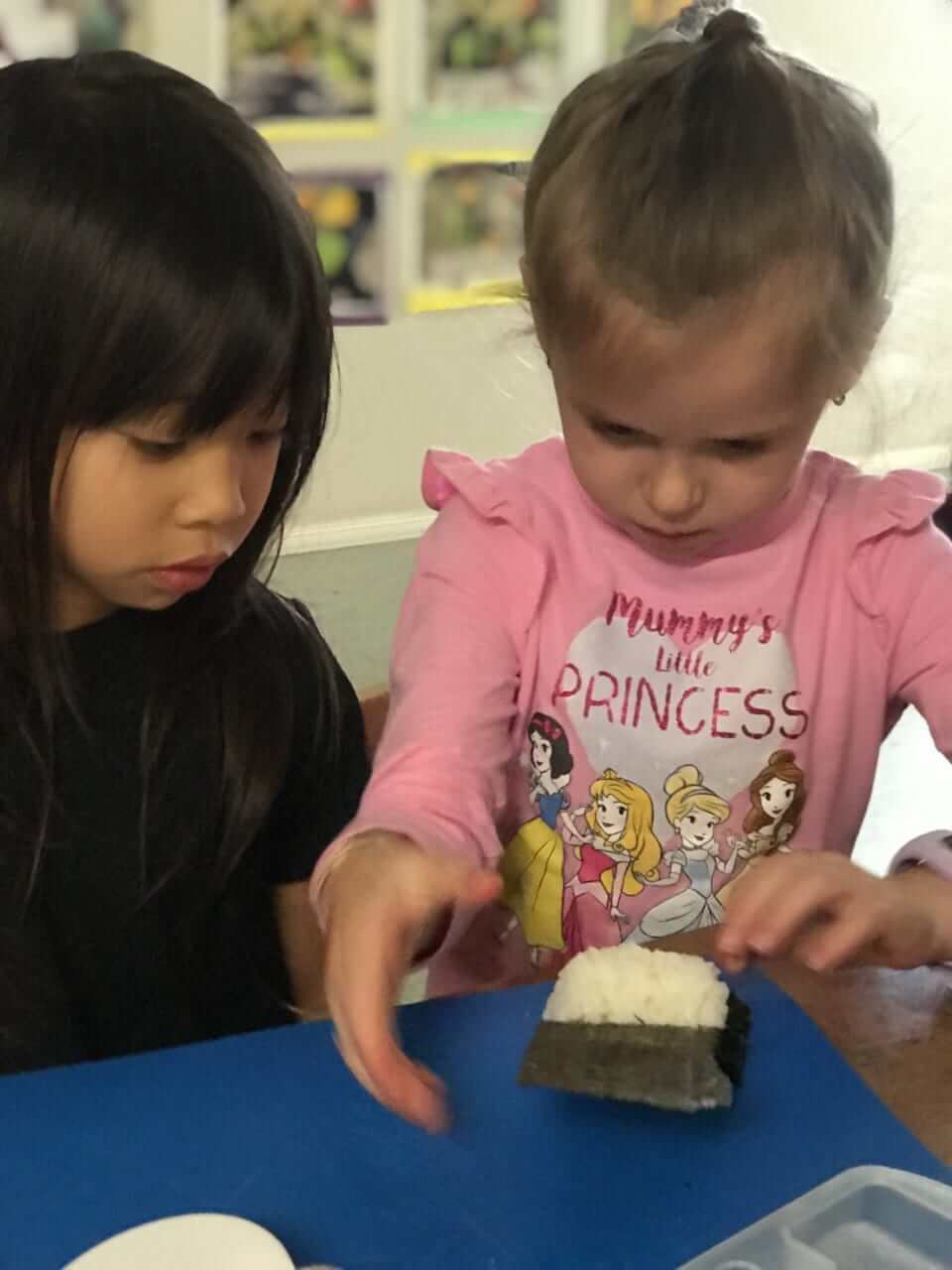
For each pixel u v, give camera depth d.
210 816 0.77
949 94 2.90
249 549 0.73
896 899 0.56
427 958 0.55
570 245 0.59
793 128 0.58
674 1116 0.50
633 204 0.57
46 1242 0.44
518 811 0.79
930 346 0.97
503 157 2.70
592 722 0.77
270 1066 0.52
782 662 0.76
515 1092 0.51
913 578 0.75
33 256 0.58
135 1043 0.79
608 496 0.65
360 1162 0.48
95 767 0.75
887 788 1.97
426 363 2.82
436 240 2.73
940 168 0.88
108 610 0.74
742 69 0.60
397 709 0.71
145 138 0.59
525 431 2.91
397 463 2.88
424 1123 0.46
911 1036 0.55
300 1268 0.43
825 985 0.58
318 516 2.84
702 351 0.57
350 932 0.51
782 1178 0.48
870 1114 0.50
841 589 0.77
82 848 0.75
